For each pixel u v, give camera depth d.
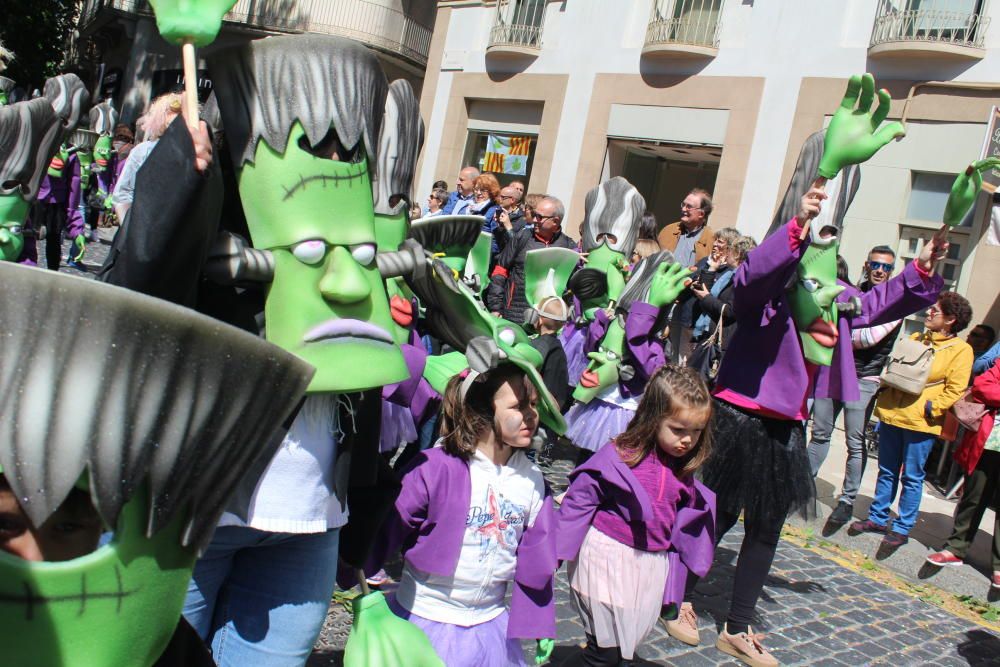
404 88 2.90
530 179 16.09
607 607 3.06
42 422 0.90
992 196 9.70
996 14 10.95
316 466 1.96
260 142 1.85
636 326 4.91
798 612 4.92
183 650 1.30
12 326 0.89
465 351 2.59
